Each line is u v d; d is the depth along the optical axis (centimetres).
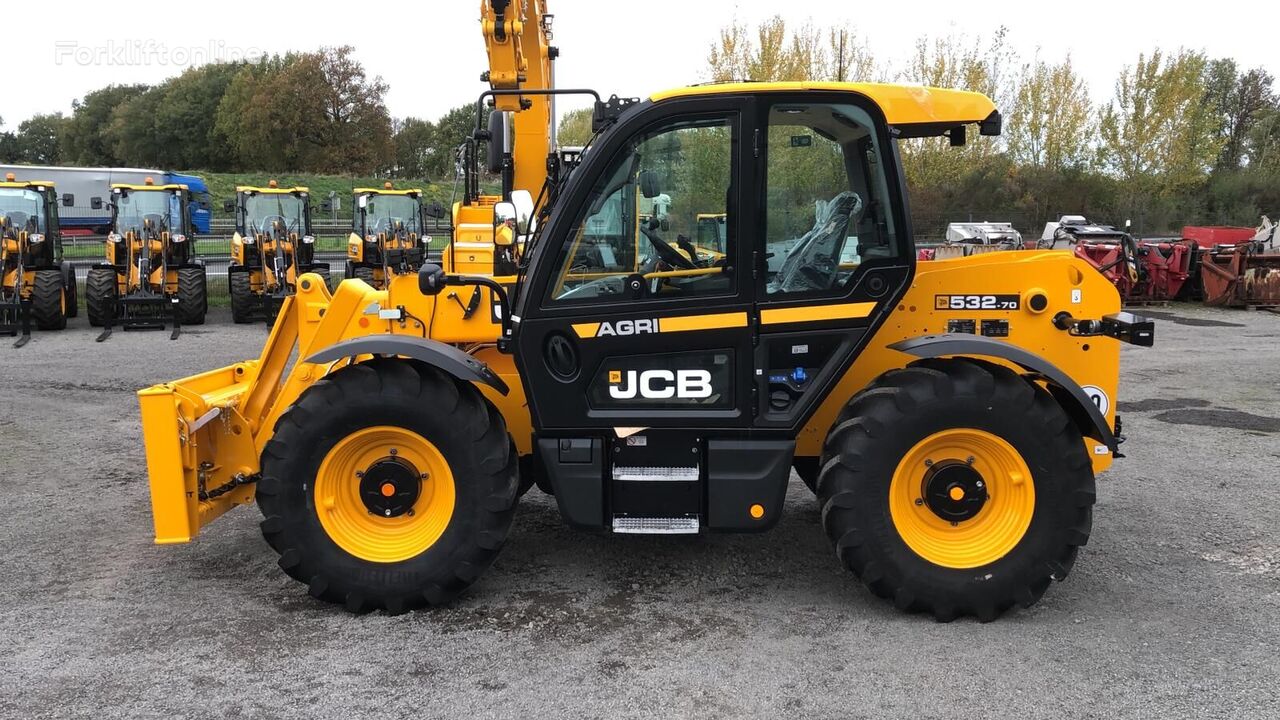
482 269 475
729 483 366
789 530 470
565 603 379
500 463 362
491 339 432
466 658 329
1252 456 625
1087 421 372
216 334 1280
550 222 367
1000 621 359
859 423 352
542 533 466
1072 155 2895
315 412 360
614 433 372
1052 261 397
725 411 370
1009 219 2716
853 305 366
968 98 366
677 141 361
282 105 5081
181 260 1407
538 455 381
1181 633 348
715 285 366
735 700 298
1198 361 1026
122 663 324
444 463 366
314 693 303
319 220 3188
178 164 5928
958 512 360
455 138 5397
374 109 5322
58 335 1259
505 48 601
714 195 363
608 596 386
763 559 429
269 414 439
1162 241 1866
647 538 459
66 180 3066
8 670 318
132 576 409
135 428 710
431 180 4972
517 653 333
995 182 2734
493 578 406
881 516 353
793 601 380
